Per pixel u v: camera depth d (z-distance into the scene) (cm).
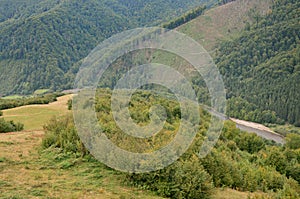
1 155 1266
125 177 1078
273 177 1648
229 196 1117
